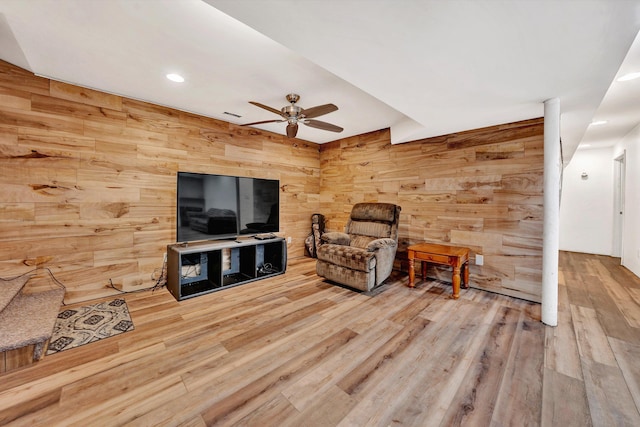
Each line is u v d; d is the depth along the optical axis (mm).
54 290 2520
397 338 2078
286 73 2342
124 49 1978
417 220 3715
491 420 1311
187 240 3033
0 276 2305
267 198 3854
